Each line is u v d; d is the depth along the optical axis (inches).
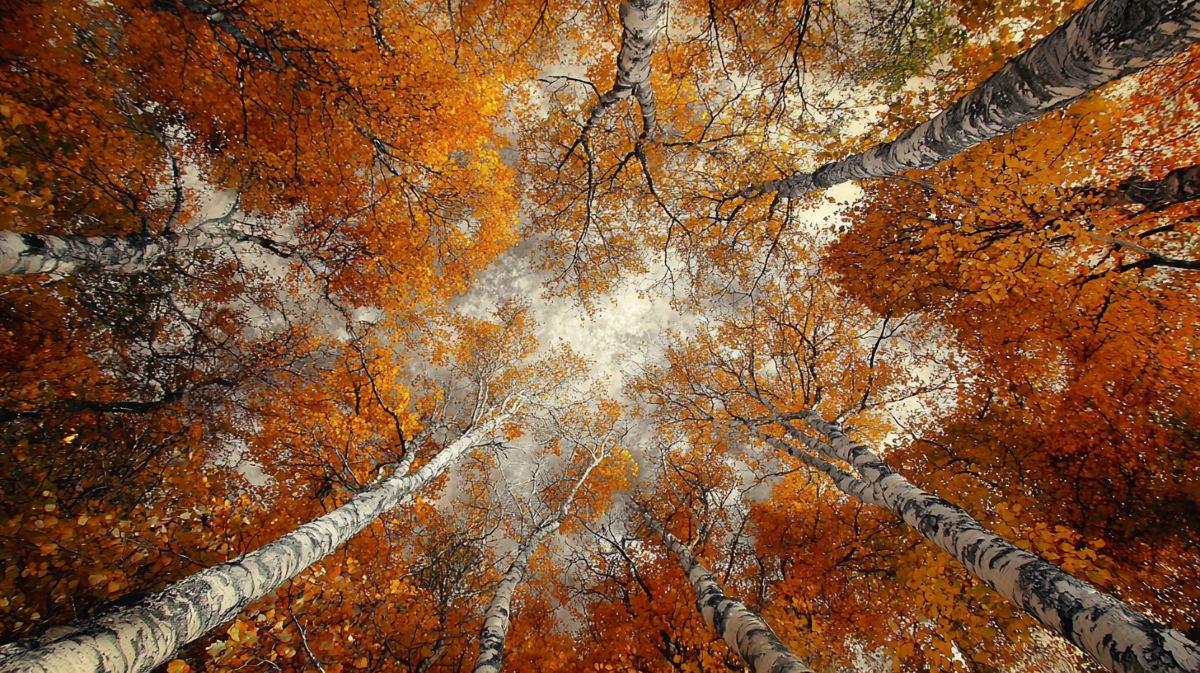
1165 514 239.1
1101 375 253.6
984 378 319.3
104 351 287.6
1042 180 206.2
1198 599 221.6
